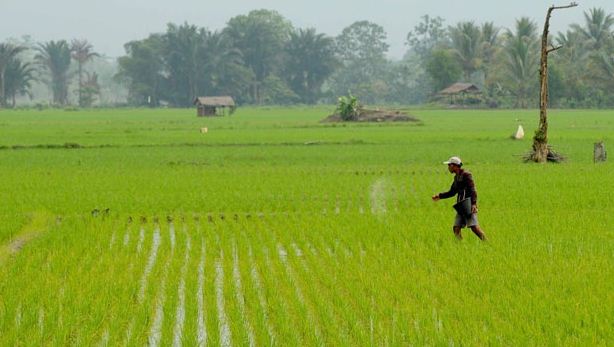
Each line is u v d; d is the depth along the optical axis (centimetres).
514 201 5706
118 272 3503
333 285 3170
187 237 4569
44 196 6116
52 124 19762
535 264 3509
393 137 13575
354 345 2484
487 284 3139
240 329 2611
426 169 8431
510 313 2714
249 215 5275
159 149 11356
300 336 2598
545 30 9038
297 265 3597
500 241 4122
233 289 3139
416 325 2673
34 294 3047
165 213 5334
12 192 6412
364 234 4391
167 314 2795
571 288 3050
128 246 4084
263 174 7912
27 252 3934
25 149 11338
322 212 5369
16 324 2720
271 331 2669
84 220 5016
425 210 5447
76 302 2927
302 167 8712
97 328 2692
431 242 4159
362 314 2827
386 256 3788
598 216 4981
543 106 9075
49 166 8875
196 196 6094
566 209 5366
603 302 2827
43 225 4856
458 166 4191
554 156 9150
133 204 5706
